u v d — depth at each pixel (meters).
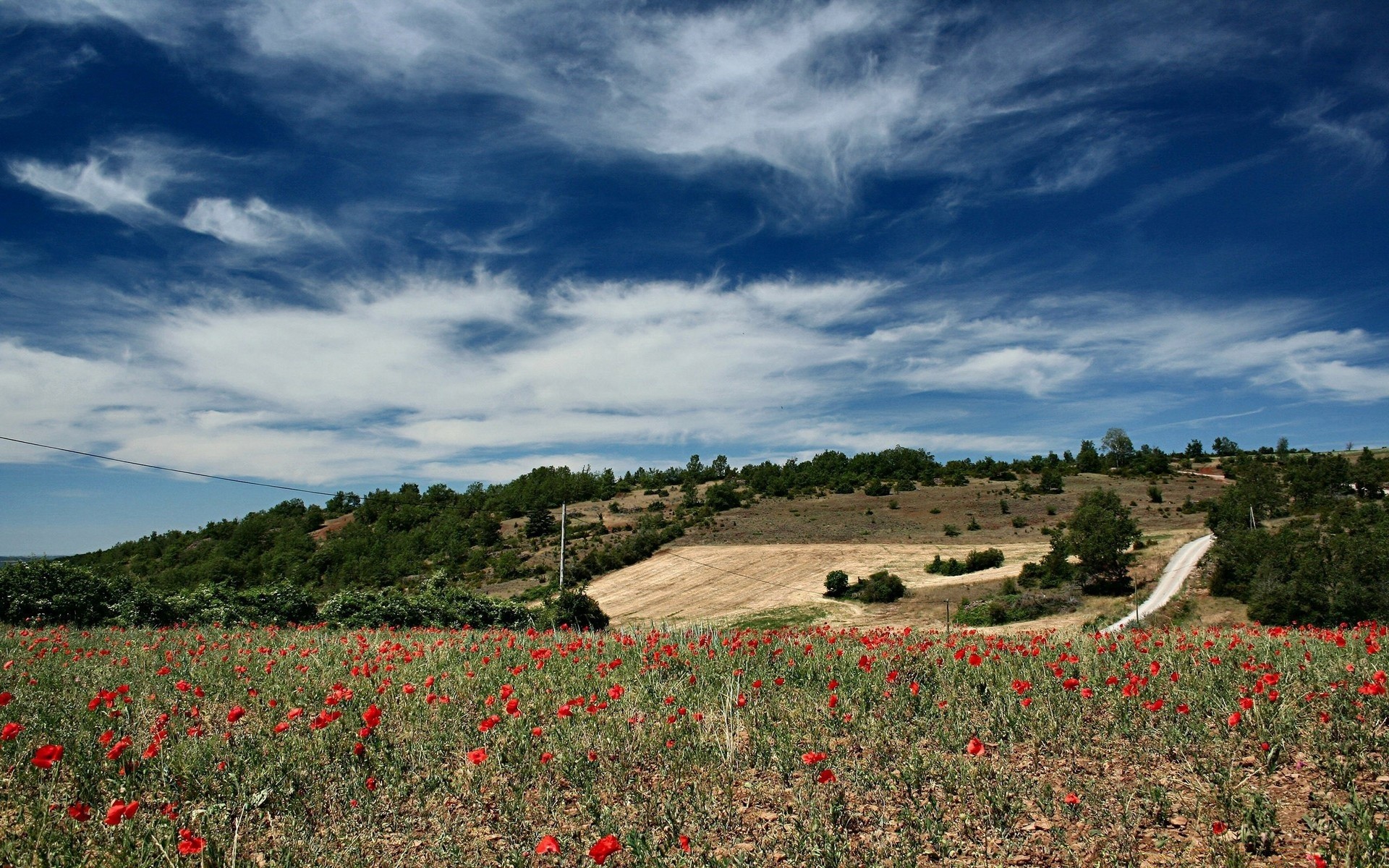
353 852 4.60
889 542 75.69
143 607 23.31
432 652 11.13
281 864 4.38
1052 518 85.88
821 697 7.91
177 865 4.20
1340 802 4.80
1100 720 6.89
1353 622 37.84
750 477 140.50
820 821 4.79
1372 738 5.72
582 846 4.62
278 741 6.62
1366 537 40.81
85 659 11.02
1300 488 82.94
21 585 22.16
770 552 72.25
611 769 5.95
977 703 7.64
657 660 9.87
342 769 5.98
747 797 5.43
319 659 10.79
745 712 7.40
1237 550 47.44
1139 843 4.52
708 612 53.50
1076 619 46.94
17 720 7.24
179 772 5.79
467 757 5.92
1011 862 4.37
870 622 48.69
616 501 129.12
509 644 11.72
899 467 137.50
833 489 122.19
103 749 6.26
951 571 60.69
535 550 86.94
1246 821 4.44
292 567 89.56
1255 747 5.88
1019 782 5.40
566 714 6.57
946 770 5.66
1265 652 9.02
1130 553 62.38
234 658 11.11
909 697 7.79
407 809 5.33
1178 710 6.35
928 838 4.65
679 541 81.06
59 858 4.30
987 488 114.25
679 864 4.26
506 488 138.50
